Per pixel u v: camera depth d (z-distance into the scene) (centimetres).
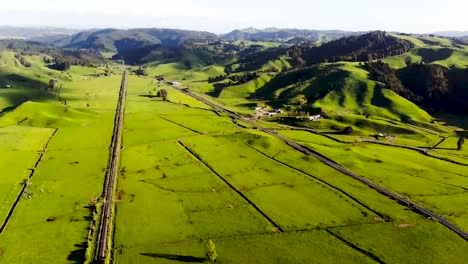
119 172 15775
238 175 15812
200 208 12888
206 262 9900
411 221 12262
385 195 14112
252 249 10556
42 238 10725
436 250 10731
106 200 13175
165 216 12256
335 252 10512
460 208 13275
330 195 14050
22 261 9712
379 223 12088
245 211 12744
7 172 15238
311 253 10444
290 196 13925
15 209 12312
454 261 10275
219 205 13138
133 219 11994
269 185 14875
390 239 11219
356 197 13900
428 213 12812
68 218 11875
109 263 9688
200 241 10862
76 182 14600
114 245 10544
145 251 10288
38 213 12131
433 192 14525
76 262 9725
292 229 11650
